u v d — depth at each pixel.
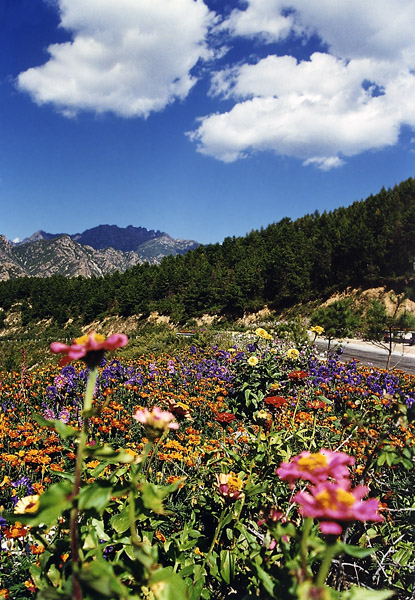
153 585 1.10
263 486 2.00
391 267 46.03
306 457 1.12
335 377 8.24
